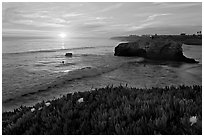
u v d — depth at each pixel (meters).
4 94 14.28
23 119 4.14
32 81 19.02
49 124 3.63
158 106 3.77
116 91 5.71
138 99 4.38
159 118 3.12
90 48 82.38
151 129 3.03
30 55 49.03
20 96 14.07
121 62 33.69
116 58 40.75
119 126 3.06
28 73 23.69
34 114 4.53
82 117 3.79
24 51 62.44
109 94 5.29
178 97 4.67
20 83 18.08
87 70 24.41
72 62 34.94
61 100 5.34
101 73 23.09
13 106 12.02
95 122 3.42
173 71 24.78
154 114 3.57
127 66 29.20
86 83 18.41
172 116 3.45
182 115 3.50
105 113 3.59
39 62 35.16
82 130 3.26
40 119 4.10
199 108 3.62
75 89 16.28
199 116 3.22
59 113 4.11
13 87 16.50
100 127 3.22
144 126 3.09
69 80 19.48
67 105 4.56
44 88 16.44
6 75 22.16
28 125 3.90
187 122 3.10
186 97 4.65
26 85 17.28
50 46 93.56
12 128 3.79
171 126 3.12
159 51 37.97
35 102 12.86
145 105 4.00
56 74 22.91
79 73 22.53
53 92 15.39
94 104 4.55
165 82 18.69
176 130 3.00
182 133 2.91
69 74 22.05
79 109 4.43
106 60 37.25
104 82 18.81
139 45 43.62
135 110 3.69
